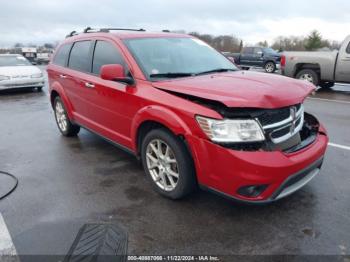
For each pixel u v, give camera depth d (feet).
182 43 14.66
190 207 10.96
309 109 26.63
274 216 10.37
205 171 9.66
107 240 8.40
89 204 11.32
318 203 11.10
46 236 9.48
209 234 9.53
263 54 71.20
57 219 10.38
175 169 11.03
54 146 17.65
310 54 36.94
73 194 12.06
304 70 37.68
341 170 13.74
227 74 12.47
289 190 9.68
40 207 11.15
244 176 8.95
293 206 10.93
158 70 12.35
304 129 11.64
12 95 36.65
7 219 10.41
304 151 10.11
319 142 11.05
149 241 9.23
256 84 10.45
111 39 14.01
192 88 10.32
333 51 35.65
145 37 13.99
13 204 11.35
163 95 10.84
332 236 9.36
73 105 17.34
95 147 17.34
